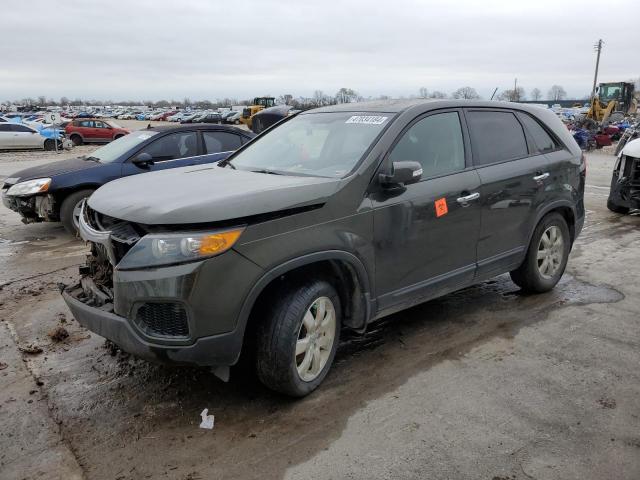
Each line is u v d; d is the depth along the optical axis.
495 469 2.75
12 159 22.17
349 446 2.95
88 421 3.19
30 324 4.62
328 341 3.48
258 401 3.39
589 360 3.90
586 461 2.81
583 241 7.34
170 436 3.05
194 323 2.85
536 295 5.21
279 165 4.07
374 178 3.57
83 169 7.61
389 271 3.67
